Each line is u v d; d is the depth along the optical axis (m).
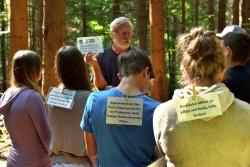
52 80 7.00
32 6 21.64
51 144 3.34
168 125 2.13
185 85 2.16
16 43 6.50
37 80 3.39
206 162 2.07
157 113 2.21
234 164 2.06
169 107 2.16
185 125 2.09
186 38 2.17
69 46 3.34
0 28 20.06
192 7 24.09
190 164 2.09
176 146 2.10
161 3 10.08
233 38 3.09
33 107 3.24
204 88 2.08
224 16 17.86
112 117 2.70
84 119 2.85
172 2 20.53
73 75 3.28
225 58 2.14
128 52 2.81
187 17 22.61
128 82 2.74
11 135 3.36
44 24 7.07
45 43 7.06
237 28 3.22
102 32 16.69
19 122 3.27
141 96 2.71
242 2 12.27
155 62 10.12
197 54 2.09
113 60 4.59
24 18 6.54
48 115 3.37
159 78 10.11
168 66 16.84
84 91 3.29
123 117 2.69
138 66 2.74
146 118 2.67
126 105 2.70
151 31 10.15
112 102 2.71
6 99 3.32
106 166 2.76
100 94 2.79
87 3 19.89
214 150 2.06
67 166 3.30
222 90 2.06
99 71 4.35
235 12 15.15
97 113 2.75
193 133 2.08
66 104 3.27
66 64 3.28
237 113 2.07
